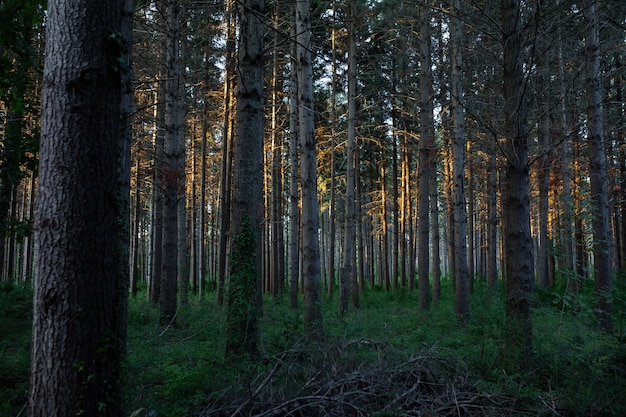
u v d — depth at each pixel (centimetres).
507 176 673
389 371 584
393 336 980
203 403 519
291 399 497
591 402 506
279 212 2291
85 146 335
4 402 491
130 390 485
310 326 848
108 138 349
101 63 346
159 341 920
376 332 1016
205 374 614
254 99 768
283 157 2394
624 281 675
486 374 634
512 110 667
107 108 350
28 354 661
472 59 1431
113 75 356
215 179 3066
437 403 525
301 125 975
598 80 1106
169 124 1215
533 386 586
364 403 517
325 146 2133
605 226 1047
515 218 658
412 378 595
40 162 337
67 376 320
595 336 723
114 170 354
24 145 791
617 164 1736
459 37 1286
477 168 2109
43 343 323
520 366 629
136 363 675
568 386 561
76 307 325
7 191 894
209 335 995
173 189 1216
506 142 675
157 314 1323
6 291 1273
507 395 552
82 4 342
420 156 1560
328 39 1778
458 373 632
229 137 1889
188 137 2383
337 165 2462
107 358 338
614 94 1688
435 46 1697
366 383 560
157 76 1501
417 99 1642
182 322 1175
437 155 1778
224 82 1814
